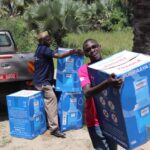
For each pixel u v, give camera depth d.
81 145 5.29
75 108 5.78
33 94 5.52
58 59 5.70
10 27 14.91
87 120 3.55
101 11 23.81
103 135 3.52
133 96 3.09
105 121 3.43
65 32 16.64
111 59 3.36
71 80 5.71
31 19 16.45
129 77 3.04
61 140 5.46
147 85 3.12
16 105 5.50
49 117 5.60
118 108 3.13
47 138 5.54
